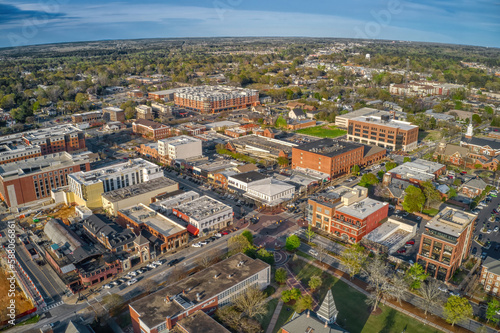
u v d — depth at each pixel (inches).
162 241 7308.1
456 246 6082.7
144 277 6540.4
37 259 7066.9
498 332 5285.4
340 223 7583.7
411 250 7258.9
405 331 5319.9
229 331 4837.6
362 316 5605.3
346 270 6702.8
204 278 5792.3
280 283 6333.7
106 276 6505.9
